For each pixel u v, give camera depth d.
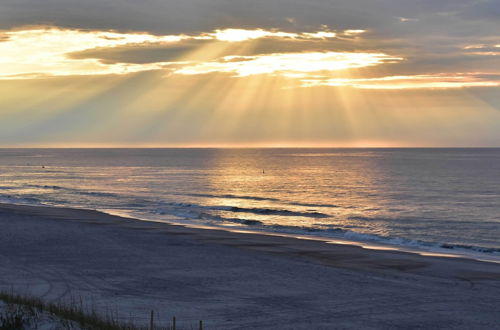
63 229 41.38
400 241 38.69
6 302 16.08
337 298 21.62
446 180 112.00
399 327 17.72
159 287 23.20
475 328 17.75
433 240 41.22
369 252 33.22
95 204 65.62
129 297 21.31
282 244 35.88
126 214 54.78
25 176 131.62
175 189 91.38
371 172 145.38
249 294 22.12
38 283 23.77
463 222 51.34
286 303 20.67
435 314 19.39
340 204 68.88
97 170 163.62
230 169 167.62
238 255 31.42
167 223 46.69
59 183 106.12
